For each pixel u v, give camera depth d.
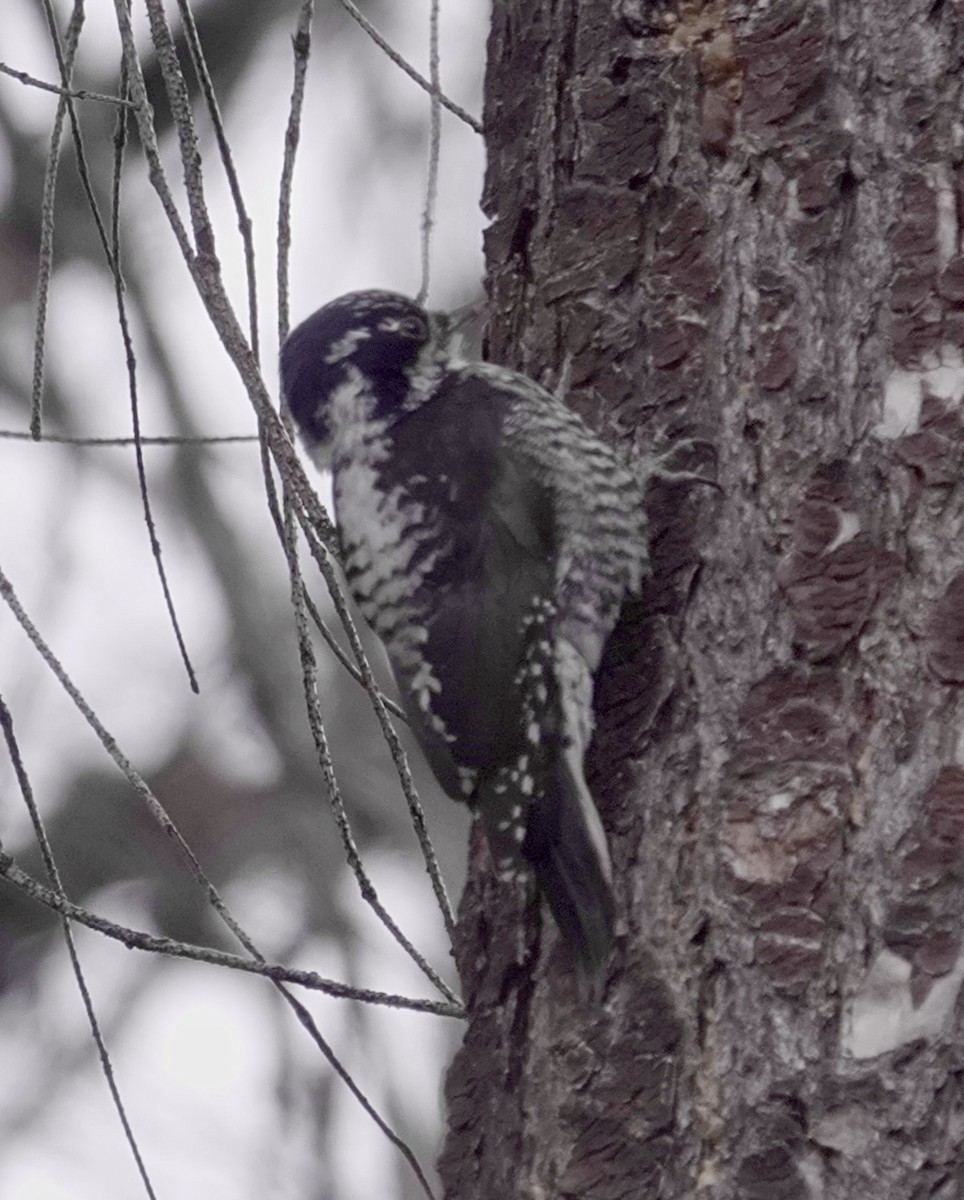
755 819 7.82
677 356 8.69
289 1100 14.71
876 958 7.41
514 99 9.64
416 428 9.80
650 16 9.06
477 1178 8.24
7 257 17.62
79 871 16.83
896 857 7.48
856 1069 7.32
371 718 17.30
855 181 8.31
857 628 7.82
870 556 7.88
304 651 7.06
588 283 9.12
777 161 8.53
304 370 10.41
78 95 7.23
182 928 16.83
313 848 16.80
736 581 8.22
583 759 8.46
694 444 8.52
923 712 7.59
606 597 8.66
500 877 8.56
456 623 9.20
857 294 8.20
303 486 6.99
